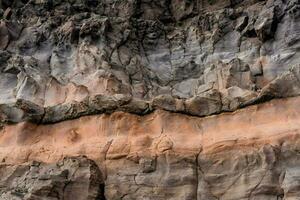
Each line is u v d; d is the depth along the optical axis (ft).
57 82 58.34
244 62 55.67
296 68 50.62
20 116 55.57
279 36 57.11
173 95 56.90
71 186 49.29
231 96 52.08
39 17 67.87
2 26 65.62
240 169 48.01
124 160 51.01
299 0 57.57
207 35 61.41
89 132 53.57
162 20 65.72
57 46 63.26
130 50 61.52
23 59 61.77
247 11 61.31
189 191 48.37
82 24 63.16
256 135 49.03
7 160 53.78
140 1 66.28
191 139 51.01
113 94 54.60
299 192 45.19
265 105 50.47
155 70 60.44
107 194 50.11
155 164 50.11
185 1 65.41
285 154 47.42
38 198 47.80
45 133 55.16
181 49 61.77
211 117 51.90
